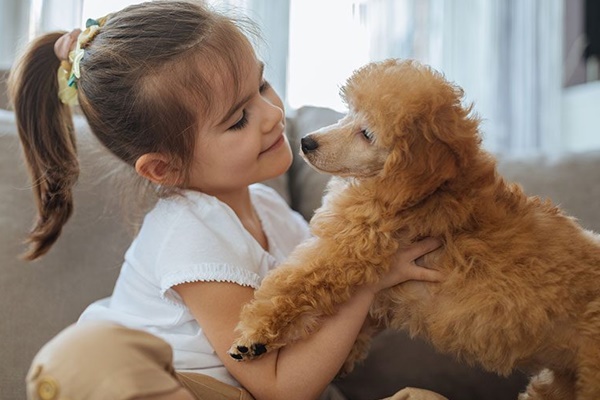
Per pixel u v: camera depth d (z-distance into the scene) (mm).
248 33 1394
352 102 1164
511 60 3254
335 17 2879
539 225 1112
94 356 753
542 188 1605
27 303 1389
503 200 1137
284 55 2721
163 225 1268
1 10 2342
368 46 2914
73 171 1429
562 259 1067
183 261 1190
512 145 3238
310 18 2857
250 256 1259
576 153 1700
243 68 1260
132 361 765
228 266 1191
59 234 1410
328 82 2859
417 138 1075
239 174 1284
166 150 1266
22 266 1411
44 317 1392
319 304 1089
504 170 1647
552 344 1077
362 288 1122
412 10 2996
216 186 1304
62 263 1450
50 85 1407
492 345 1078
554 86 3396
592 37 3578
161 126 1256
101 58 1283
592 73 3582
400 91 1089
